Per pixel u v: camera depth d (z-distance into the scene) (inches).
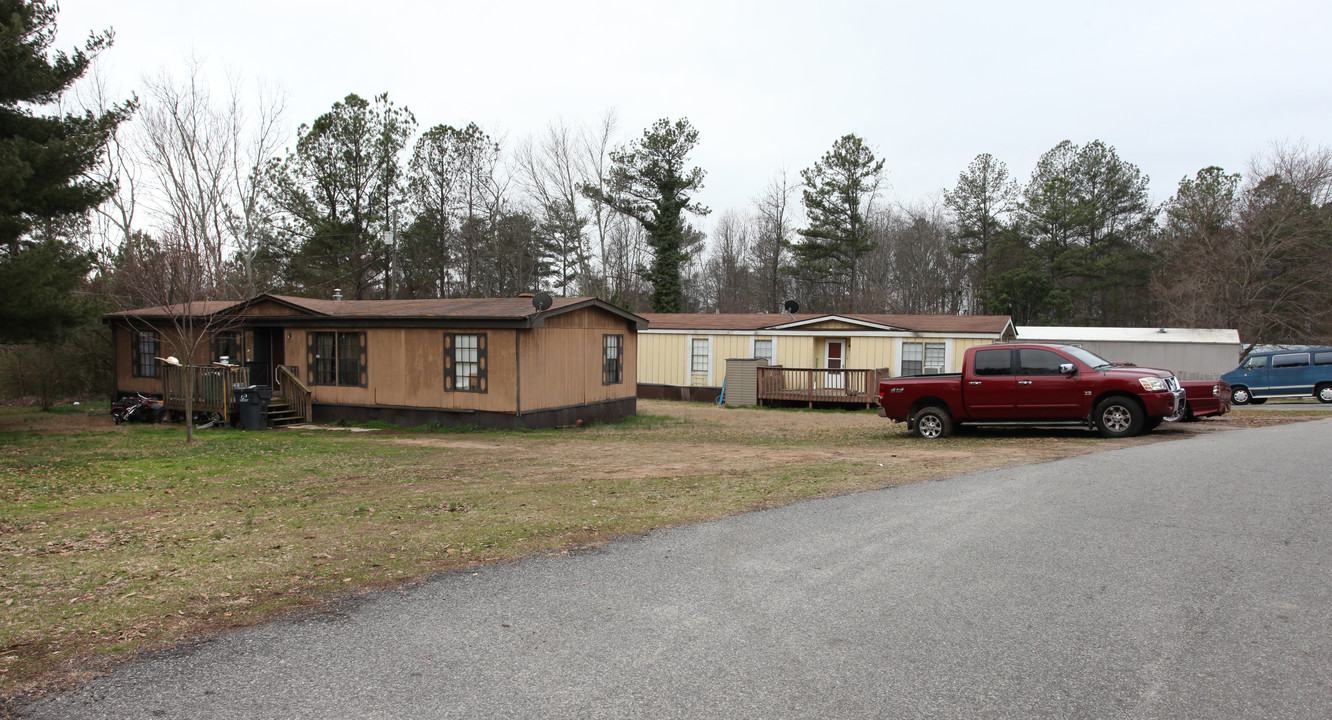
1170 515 272.2
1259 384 934.4
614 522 275.4
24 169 543.2
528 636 171.6
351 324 721.0
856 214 1690.5
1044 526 260.5
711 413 882.8
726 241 2212.1
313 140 1352.1
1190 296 1567.4
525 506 306.8
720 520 277.3
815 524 269.0
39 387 903.7
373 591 202.1
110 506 320.2
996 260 1871.3
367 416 720.3
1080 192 1893.5
